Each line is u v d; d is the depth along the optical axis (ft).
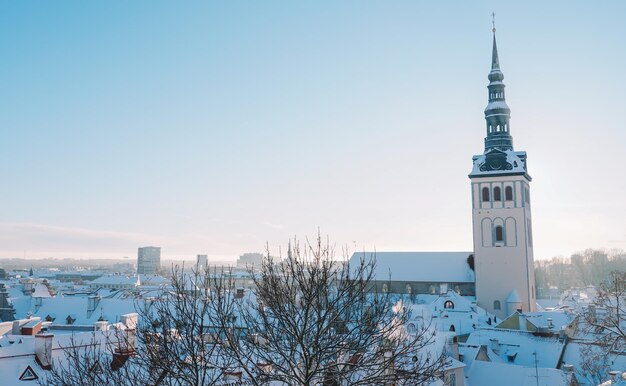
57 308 346.74
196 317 109.29
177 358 97.96
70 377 102.99
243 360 120.67
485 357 249.14
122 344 126.21
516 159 457.68
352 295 112.47
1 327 191.11
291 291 108.27
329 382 108.68
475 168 467.52
